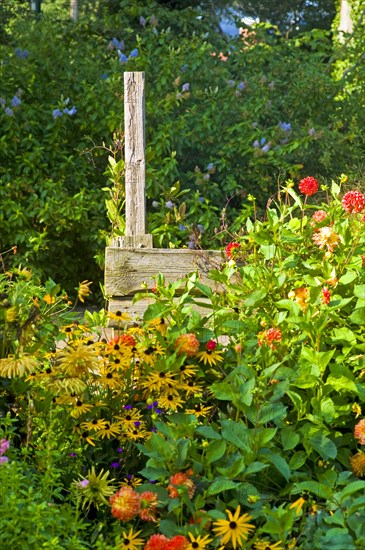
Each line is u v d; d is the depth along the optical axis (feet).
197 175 28.63
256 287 13.28
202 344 12.98
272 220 13.82
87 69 29.86
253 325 12.92
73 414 12.21
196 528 10.14
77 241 30.01
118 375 12.86
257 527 10.77
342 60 36.27
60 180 28.32
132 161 19.38
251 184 30.09
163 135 28.32
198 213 27.20
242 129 29.53
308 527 10.16
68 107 29.60
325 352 11.58
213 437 10.78
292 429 11.49
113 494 11.09
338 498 10.32
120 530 10.82
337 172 30.45
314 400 11.58
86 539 11.04
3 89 29.07
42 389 12.67
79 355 12.00
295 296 12.96
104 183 29.68
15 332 12.55
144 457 12.37
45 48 29.89
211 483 10.81
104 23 33.22
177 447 10.83
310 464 11.80
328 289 12.71
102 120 28.68
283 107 32.17
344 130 33.78
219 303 13.91
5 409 12.51
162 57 31.27
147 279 16.11
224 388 11.08
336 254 13.52
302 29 62.64
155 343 13.14
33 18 35.68
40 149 28.12
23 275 14.47
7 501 9.76
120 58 29.86
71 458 12.17
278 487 11.32
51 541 9.39
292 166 29.17
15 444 12.41
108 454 12.35
